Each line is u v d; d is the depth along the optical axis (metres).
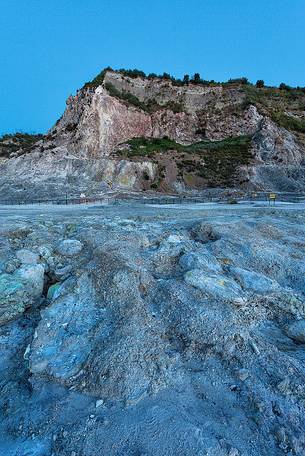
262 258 8.37
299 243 9.82
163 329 5.43
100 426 3.76
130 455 3.44
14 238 9.83
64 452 3.54
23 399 4.39
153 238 9.34
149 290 6.41
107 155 46.84
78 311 5.82
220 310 5.71
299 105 66.00
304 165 47.75
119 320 5.43
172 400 4.15
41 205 30.41
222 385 4.45
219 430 3.75
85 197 34.97
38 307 6.73
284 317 6.25
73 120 52.38
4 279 6.80
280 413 3.94
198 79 68.19
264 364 4.70
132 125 55.84
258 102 63.06
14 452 3.62
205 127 60.09
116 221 12.37
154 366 4.56
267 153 48.50
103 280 6.43
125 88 60.53
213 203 31.78
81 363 4.71
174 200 34.72
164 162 46.66
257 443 3.62
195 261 7.31
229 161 47.41
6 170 45.16
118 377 4.31
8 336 5.87
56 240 9.52
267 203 30.52
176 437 3.59
